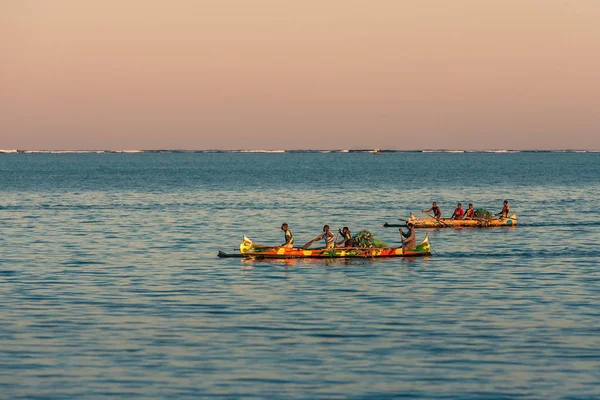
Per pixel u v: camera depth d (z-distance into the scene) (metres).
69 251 83.31
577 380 39.31
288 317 51.72
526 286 62.22
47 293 59.31
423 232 105.88
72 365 41.66
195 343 45.59
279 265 73.44
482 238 97.56
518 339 46.22
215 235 99.88
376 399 36.97
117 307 54.59
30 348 44.53
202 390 38.12
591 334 47.19
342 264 74.19
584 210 143.38
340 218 124.75
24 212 137.12
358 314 52.50
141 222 117.62
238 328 48.94
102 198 175.12
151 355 43.34
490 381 39.22
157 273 68.69
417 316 51.88
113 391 37.97
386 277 66.81
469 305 55.12
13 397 37.19
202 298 57.75
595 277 66.31
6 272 68.88
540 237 98.12
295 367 41.34
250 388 38.34
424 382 39.09
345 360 42.44
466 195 188.00
